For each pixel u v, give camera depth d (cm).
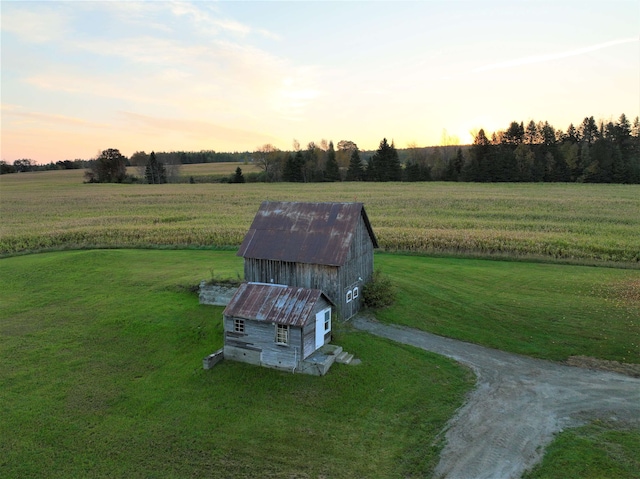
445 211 7012
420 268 3912
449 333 2669
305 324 2200
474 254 4328
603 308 2895
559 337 2548
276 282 2861
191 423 1841
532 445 1645
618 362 2277
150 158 14538
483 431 1738
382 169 13562
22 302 3281
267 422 1831
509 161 12388
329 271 2692
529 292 3253
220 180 14488
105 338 2664
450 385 2098
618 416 1817
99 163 14600
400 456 1609
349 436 1731
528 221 6081
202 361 2367
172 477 1539
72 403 2002
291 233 2909
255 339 2316
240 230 5541
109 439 1748
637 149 13788
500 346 2497
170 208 7969
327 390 2052
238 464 1592
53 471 1580
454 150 18488
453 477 1493
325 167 14475
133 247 5000
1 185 13500
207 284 3091
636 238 4878
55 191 11362
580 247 4425
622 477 1448
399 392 2033
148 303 3148
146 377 2228
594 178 11869
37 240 5247
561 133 16038
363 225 3033
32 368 2311
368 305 3036
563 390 2034
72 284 3666
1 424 1842
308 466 1571
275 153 15700
